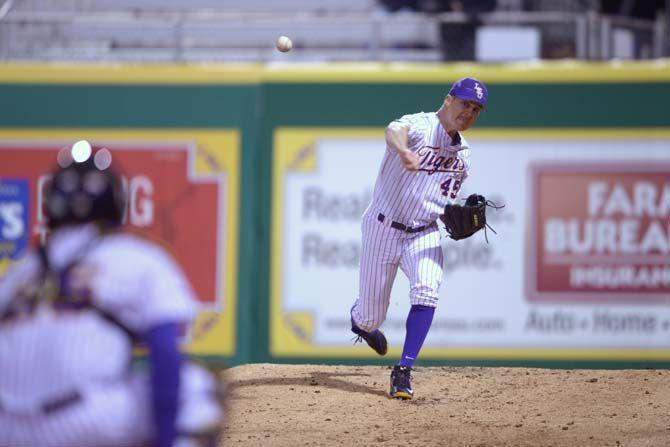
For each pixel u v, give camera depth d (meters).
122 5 49.91
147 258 11.15
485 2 46.59
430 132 23.58
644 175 35.94
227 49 46.16
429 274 24.25
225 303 36.62
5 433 10.72
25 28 44.22
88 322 10.82
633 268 35.88
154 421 10.80
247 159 36.84
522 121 36.22
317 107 36.69
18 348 10.77
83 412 10.66
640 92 36.03
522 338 35.88
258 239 36.69
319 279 36.41
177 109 37.12
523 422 22.39
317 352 36.25
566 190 36.09
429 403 24.36
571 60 38.75
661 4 50.38
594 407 23.80
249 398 24.92
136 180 37.03
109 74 37.31
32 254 11.40
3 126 37.53
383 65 36.56
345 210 36.44
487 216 36.12
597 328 35.84
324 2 49.91
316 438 21.06
